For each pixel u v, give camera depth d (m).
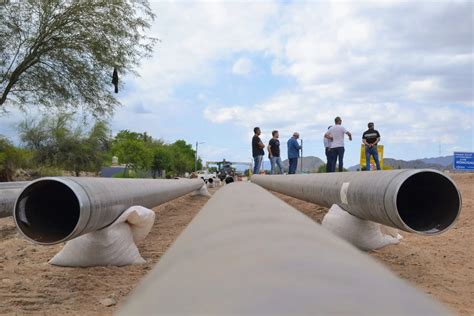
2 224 10.59
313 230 1.71
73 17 22.22
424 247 7.04
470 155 25.17
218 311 0.85
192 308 0.91
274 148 21.73
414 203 5.33
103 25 22.53
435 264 6.00
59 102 23.73
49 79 22.88
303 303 0.87
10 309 4.39
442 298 4.57
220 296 0.93
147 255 7.03
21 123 42.75
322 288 0.95
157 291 1.08
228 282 1.01
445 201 4.97
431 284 5.12
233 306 0.86
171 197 12.41
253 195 3.80
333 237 1.64
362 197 5.57
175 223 11.30
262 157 21.95
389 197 4.79
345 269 1.11
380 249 6.77
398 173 4.98
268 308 0.84
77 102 23.92
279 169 21.91
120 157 67.62
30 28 22.16
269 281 0.99
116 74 22.77
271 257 1.18
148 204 8.66
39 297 4.77
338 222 6.78
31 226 5.07
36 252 7.07
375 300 0.91
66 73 23.20
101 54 22.75
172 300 0.98
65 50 22.72
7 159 26.80
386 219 5.18
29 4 21.66
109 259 6.08
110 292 4.97
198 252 1.41
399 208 5.40
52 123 43.78
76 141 44.59
